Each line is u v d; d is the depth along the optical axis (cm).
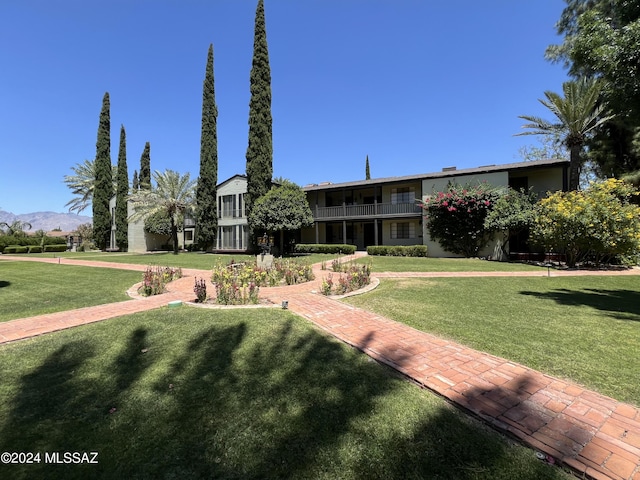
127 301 677
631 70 509
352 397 276
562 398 276
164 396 278
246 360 353
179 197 2602
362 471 192
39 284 952
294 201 2091
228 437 224
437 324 488
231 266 1129
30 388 293
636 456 205
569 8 1842
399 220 2397
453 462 199
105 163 3234
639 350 379
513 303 631
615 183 1315
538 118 1759
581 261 1444
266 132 2316
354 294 722
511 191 1734
